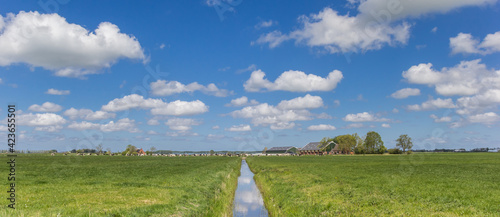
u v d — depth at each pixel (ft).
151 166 205.05
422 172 143.54
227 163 268.21
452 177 118.52
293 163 261.44
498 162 230.27
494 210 58.59
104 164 226.99
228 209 84.58
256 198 109.60
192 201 74.18
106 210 56.90
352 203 67.92
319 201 72.95
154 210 59.62
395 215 55.93
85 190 80.38
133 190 82.07
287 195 88.02
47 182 97.60
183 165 222.48
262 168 211.61
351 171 154.81
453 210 58.59
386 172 145.38
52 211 53.47
